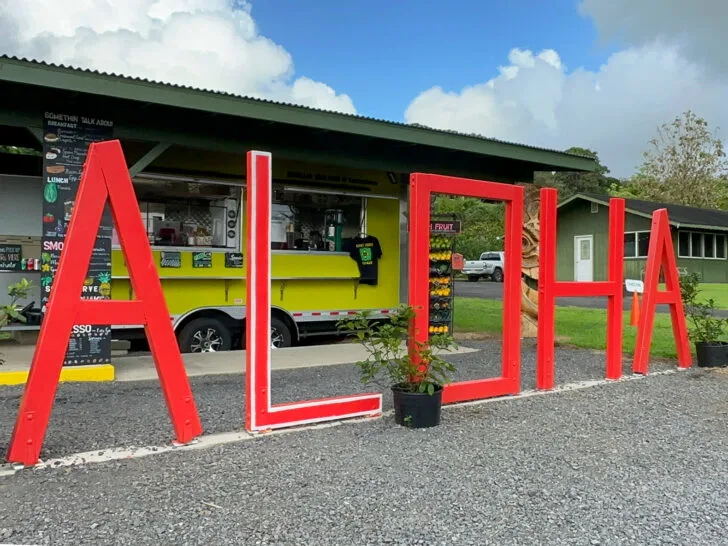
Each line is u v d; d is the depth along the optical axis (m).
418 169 8.66
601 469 3.68
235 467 3.58
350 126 7.19
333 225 9.13
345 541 2.69
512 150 8.65
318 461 3.70
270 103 6.61
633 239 23.77
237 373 6.49
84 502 3.06
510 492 3.29
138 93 5.86
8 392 5.44
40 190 7.61
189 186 7.93
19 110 5.81
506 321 5.59
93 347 6.09
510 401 5.37
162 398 5.29
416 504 3.10
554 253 5.85
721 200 35.06
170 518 2.89
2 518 2.86
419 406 4.43
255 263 4.24
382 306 9.47
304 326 8.87
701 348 7.19
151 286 3.88
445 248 8.88
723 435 4.45
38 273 7.37
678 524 2.95
